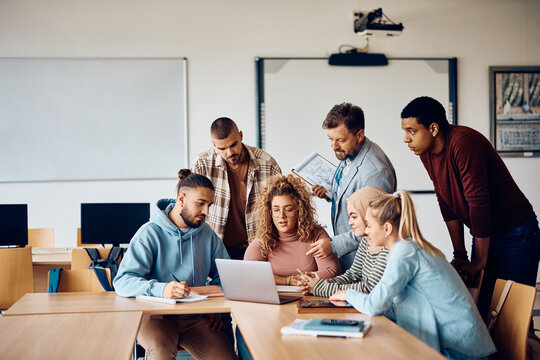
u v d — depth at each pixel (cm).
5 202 593
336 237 291
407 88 636
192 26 615
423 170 637
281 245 288
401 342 184
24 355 178
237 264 247
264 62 621
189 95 615
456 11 641
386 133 634
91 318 223
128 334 201
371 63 623
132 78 607
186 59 614
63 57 599
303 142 627
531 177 646
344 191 307
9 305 395
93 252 412
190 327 268
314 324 198
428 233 637
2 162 591
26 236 464
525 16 649
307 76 626
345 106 300
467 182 281
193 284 284
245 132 621
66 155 600
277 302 244
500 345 229
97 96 603
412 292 218
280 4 624
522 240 291
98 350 183
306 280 267
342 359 166
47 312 234
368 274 261
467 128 290
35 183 597
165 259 278
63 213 600
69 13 600
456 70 639
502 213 290
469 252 636
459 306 214
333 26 630
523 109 646
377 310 214
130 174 608
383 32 576
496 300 238
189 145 616
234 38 619
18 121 593
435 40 640
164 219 276
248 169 358
